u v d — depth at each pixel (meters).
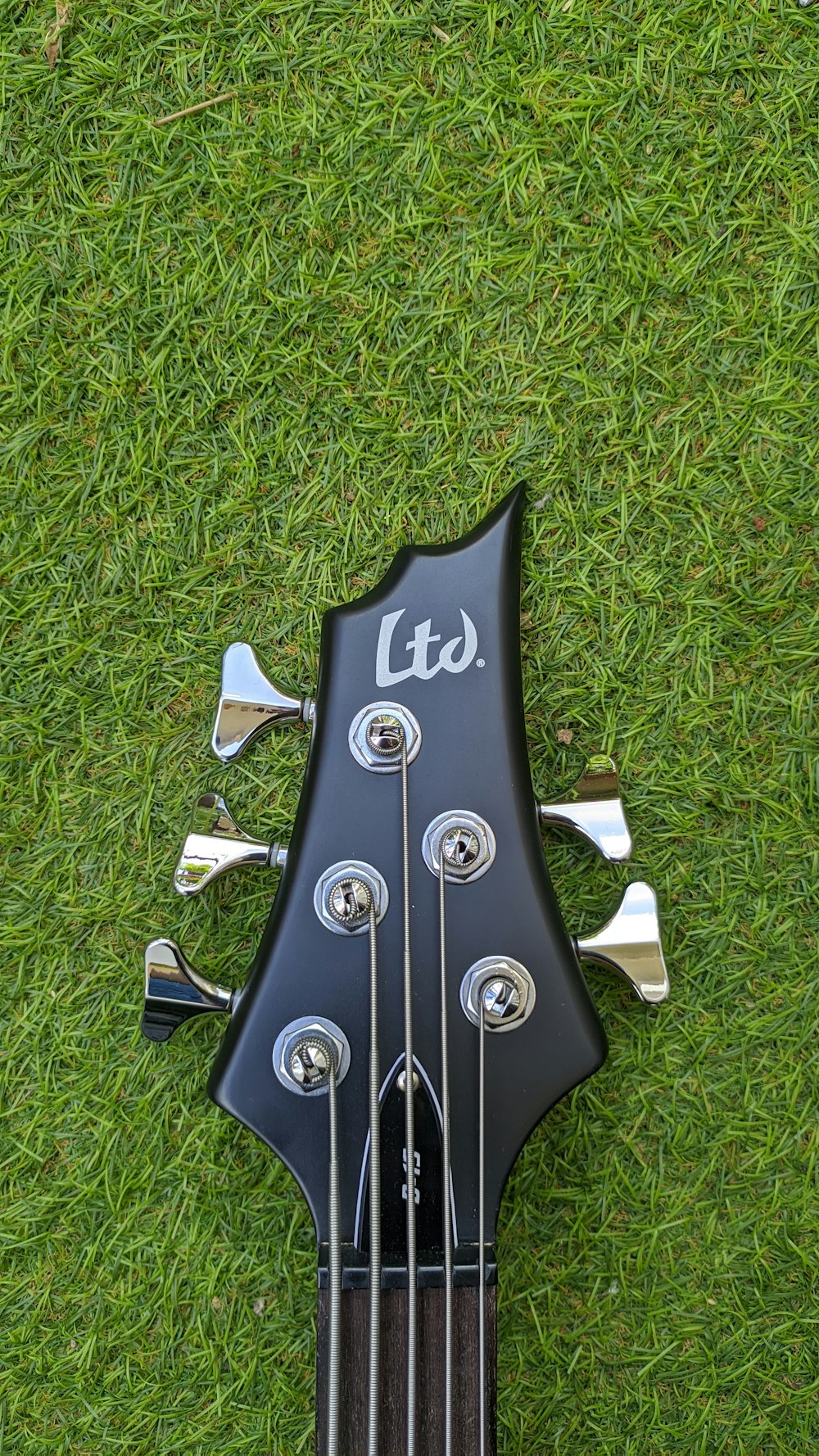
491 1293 0.45
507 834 0.46
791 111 0.56
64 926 0.55
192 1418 0.54
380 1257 0.44
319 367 0.56
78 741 0.56
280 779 0.55
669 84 0.56
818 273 0.56
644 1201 0.55
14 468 0.56
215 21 0.56
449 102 0.56
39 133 0.56
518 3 0.55
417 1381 0.44
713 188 0.56
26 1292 0.55
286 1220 0.54
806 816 0.56
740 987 0.55
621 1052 0.55
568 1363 0.54
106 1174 0.55
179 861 0.49
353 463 0.56
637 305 0.56
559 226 0.56
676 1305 0.55
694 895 0.55
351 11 0.55
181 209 0.56
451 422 0.56
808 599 0.56
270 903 0.55
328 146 0.56
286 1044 0.46
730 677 0.56
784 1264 0.55
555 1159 0.54
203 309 0.56
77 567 0.56
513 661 0.47
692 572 0.56
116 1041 0.55
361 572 0.56
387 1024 0.46
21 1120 0.55
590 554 0.56
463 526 0.56
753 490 0.56
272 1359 0.54
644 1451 0.54
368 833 0.46
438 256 0.56
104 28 0.56
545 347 0.56
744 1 0.56
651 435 0.56
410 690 0.47
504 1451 0.53
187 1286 0.54
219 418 0.56
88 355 0.56
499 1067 0.45
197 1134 0.55
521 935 0.46
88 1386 0.54
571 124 0.56
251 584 0.56
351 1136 0.45
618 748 0.55
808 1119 0.55
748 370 0.56
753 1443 0.54
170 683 0.56
